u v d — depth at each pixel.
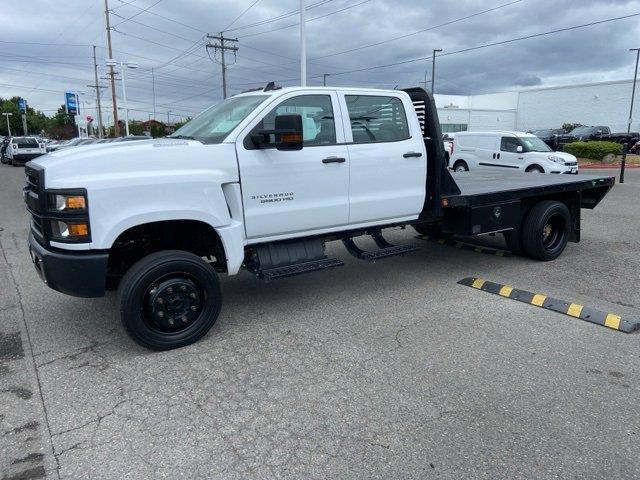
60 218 3.95
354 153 5.30
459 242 8.34
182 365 4.15
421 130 6.05
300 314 5.26
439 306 5.43
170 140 4.66
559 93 49.00
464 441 3.10
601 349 4.34
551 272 6.66
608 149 27.41
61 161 4.00
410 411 3.43
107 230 4.01
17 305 5.61
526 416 3.35
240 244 4.66
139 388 3.79
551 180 7.83
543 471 2.84
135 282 4.14
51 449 3.09
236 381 3.88
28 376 4.00
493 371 3.96
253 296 5.85
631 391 3.66
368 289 6.05
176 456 3.01
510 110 52.38
